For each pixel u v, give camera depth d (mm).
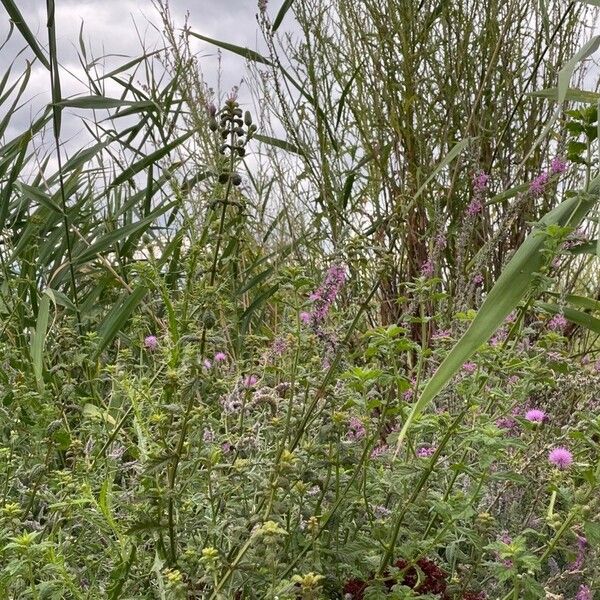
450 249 3674
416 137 3836
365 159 3943
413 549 1668
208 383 1553
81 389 2693
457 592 1737
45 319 2375
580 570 1802
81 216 3783
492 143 3811
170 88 3695
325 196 3861
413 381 2449
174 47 3662
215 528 1557
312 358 1916
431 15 3814
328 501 1854
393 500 2014
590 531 1511
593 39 1887
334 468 1863
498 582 1813
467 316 1926
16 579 1584
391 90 3836
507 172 3756
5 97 3693
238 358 2613
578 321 2109
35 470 1860
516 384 1988
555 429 2197
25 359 2816
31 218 3371
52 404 2203
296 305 1816
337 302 2480
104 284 3301
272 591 1289
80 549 1789
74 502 1561
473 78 3811
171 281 3180
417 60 3822
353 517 1859
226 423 2041
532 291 1878
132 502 1746
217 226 2230
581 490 1619
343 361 1953
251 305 3168
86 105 3088
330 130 3865
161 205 3477
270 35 3729
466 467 1705
